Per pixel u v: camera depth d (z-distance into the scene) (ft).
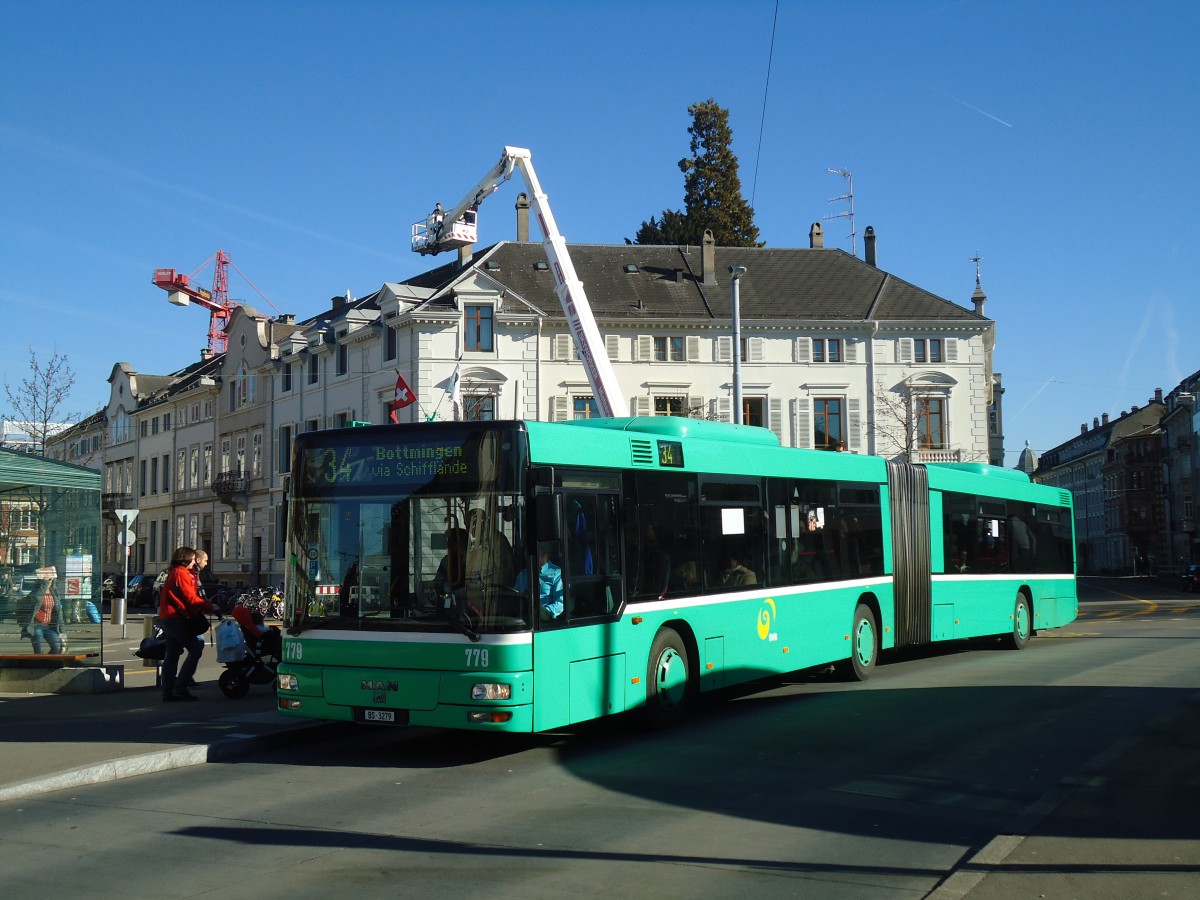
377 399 165.27
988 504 68.13
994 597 67.62
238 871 22.38
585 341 76.38
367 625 34.32
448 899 20.33
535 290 168.66
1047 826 24.50
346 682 34.35
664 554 39.99
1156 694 47.57
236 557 203.72
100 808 28.40
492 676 32.45
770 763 33.24
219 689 50.57
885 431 172.45
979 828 25.39
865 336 174.70
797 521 49.26
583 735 39.34
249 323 202.80
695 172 232.94
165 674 47.42
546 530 32.94
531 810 27.58
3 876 22.24
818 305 176.45
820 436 173.47
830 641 50.90
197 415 224.53
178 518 229.86
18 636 52.90
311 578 35.55
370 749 37.55
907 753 34.45
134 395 259.39
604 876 21.70
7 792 29.30
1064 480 478.59
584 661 35.19
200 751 34.96
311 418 182.19
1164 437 357.20
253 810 28.02
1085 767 30.99
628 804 28.09
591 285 173.17
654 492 39.81
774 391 172.04
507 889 20.90
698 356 170.60
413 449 34.73
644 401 167.63
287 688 35.55
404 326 159.63
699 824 25.85
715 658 42.34
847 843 24.12
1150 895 19.57
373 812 27.63
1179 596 193.26
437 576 33.71
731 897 20.36
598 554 36.55
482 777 32.17
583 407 162.81
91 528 53.31
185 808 28.32
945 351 175.83
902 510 58.29
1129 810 25.98
